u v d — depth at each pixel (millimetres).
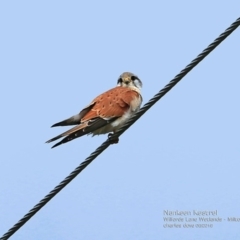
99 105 12906
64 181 10164
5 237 9750
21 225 9883
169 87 10258
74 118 12508
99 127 12508
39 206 9953
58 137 11586
